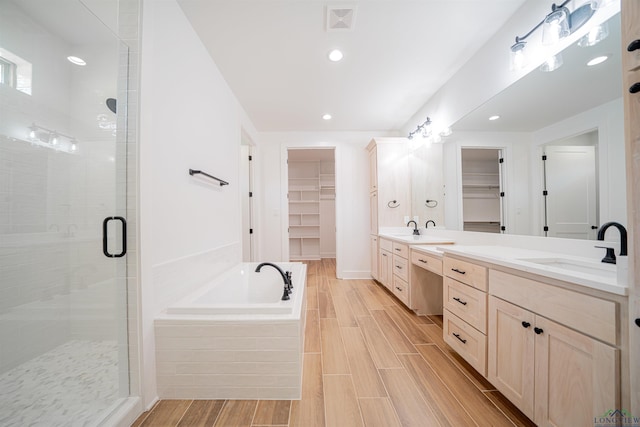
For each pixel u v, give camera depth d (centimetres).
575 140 135
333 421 117
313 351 181
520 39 157
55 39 123
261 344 134
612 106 119
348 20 172
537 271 104
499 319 127
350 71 234
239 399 134
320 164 616
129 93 123
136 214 123
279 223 400
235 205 273
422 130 301
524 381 111
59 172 123
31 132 121
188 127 171
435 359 170
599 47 124
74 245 123
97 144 123
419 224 323
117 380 122
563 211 141
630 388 75
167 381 134
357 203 401
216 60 214
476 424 115
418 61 221
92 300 122
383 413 122
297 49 202
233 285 216
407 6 162
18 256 118
